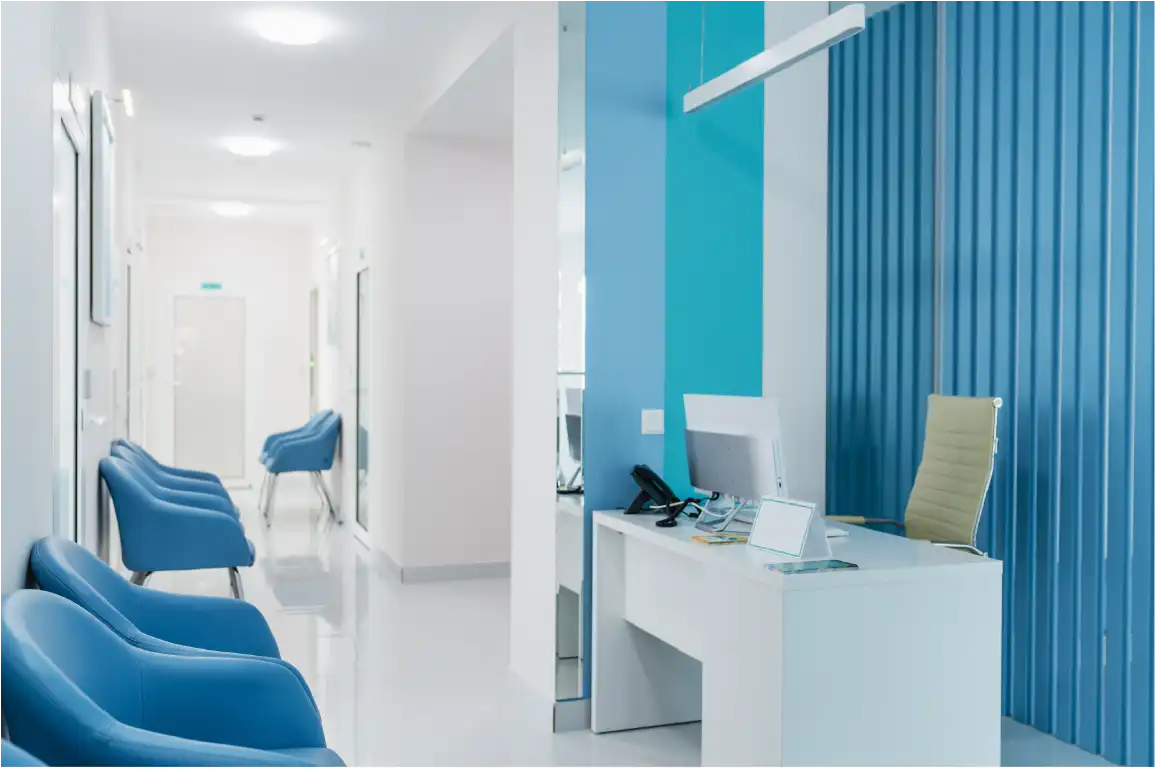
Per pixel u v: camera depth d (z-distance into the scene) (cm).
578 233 411
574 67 410
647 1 421
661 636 371
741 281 438
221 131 745
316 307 1162
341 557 749
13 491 224
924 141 459
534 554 438
